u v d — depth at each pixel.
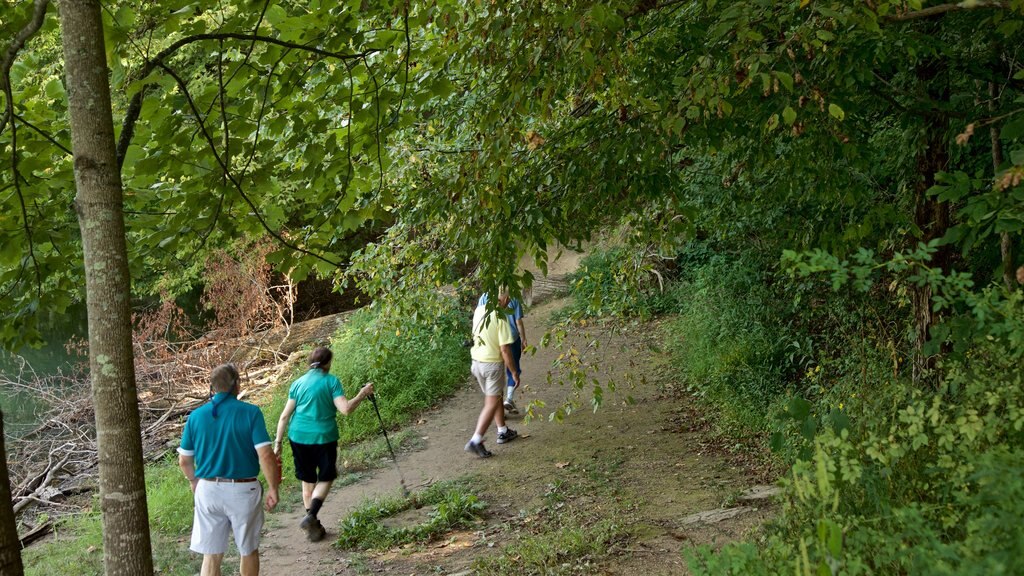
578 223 4.89
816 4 3.74
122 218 3.23
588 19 3.82
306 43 4.70
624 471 8.26
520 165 5.20
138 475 3.17
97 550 8.23
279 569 6.87
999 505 2.26
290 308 17.83
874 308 7.05
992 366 3.23
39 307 4.86
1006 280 4.18
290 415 7.65
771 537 2.94
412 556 6.68
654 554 5.54
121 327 3.16
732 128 4.59
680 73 4.61
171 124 4.45
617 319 6.88
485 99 5.24
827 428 2.97
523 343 10.62
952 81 5.17
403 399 12.04
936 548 2.05
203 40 4.65
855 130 4.75
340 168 5.14
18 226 4.83
